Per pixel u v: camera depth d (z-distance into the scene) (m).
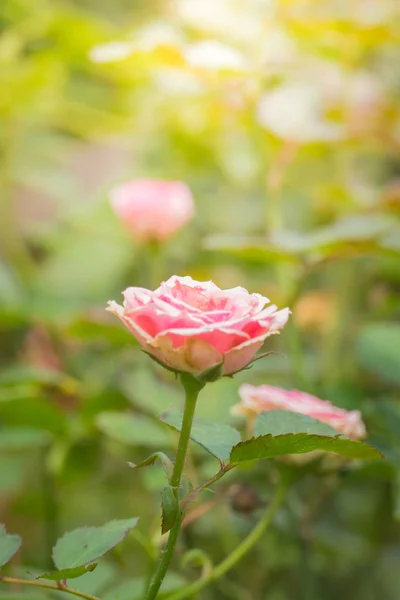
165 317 0.53
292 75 1.10
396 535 1.01
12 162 1.19
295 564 0.92
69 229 1.20
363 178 1.33
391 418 0.75
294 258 0.79
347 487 0.96
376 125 1.02
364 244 0.77
